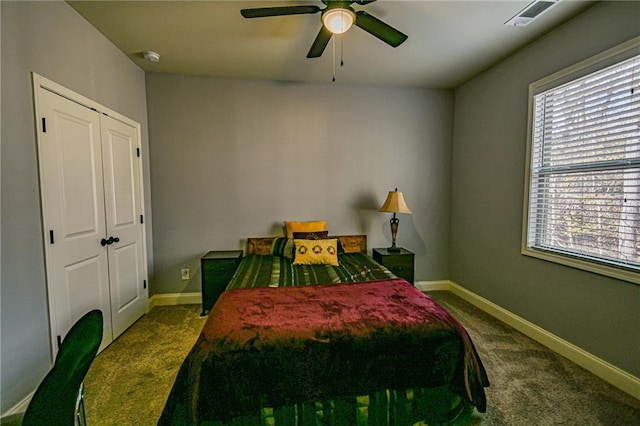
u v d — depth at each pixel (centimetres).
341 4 162
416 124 359
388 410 147
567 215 223
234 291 203
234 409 133
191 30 228
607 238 196
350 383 144
